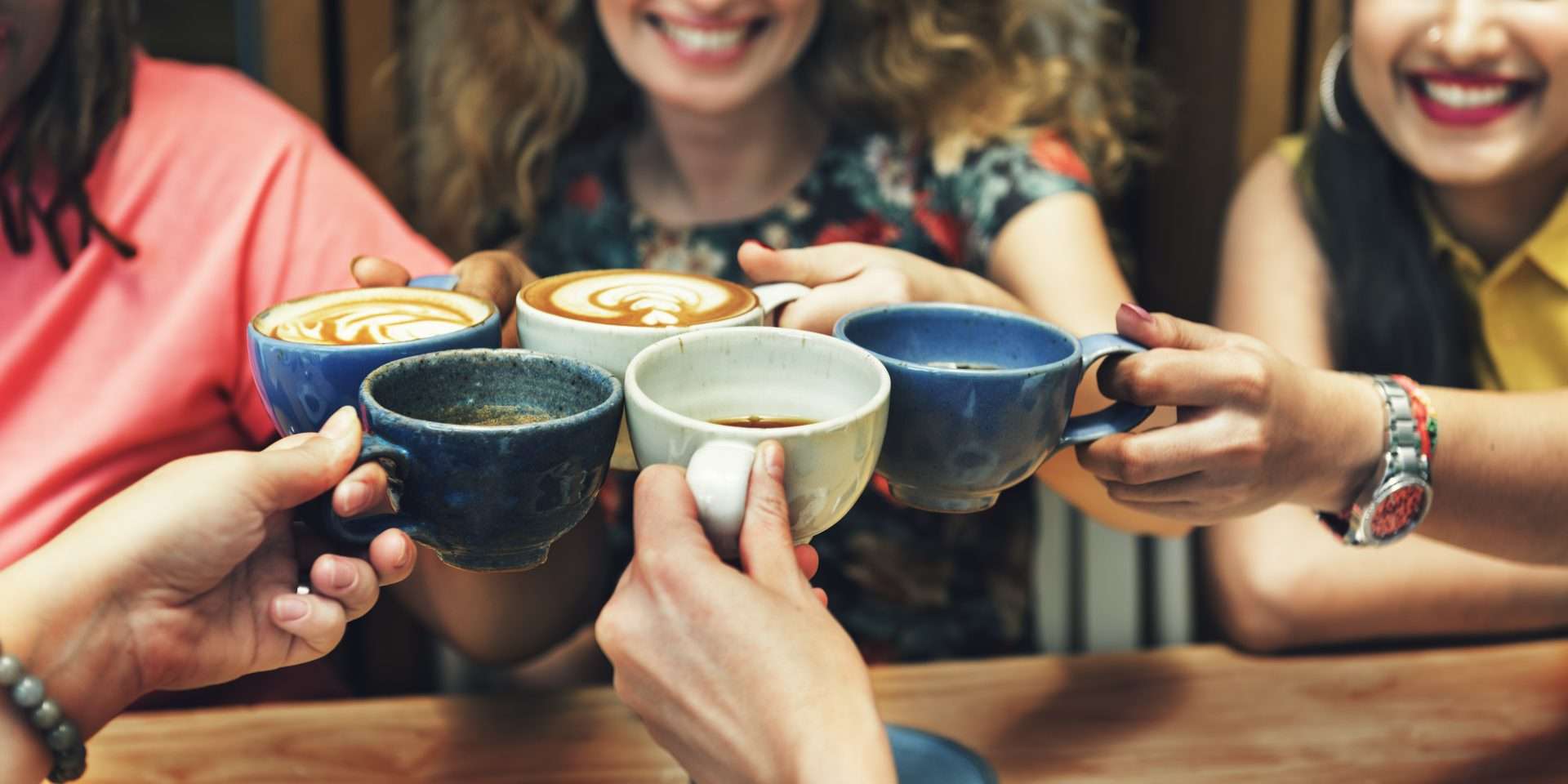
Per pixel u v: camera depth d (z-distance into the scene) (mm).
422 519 943
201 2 1969
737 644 929
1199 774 1148
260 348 983
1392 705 1214
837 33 1560
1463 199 1436
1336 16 1748
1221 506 1089
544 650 1377
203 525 974
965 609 1577
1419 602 1345
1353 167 1453
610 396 946
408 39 1742
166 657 996
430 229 1724
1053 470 1345
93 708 986
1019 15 1590
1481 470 1124
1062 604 1464
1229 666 1261
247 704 1385
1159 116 1934
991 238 1498
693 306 1036
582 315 1015
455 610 1325
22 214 1266
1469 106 1359
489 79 1632
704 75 1492
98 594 973
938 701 1222
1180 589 1419
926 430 987
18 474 1248
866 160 1578
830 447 938
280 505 974
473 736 1182
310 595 980
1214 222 1857
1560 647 1276
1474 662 1261
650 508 943
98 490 1263
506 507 934
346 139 1744
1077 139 1581
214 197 1313
